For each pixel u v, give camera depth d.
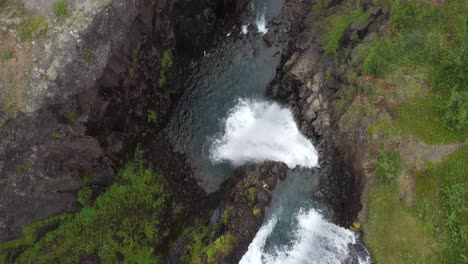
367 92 26.55
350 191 26.41
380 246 24.08
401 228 23.77
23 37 21.95
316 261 24.81
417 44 26.50
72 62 21.53
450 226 22.75
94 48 22.23
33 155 22.72
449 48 25.73
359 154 25.89
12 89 21.73
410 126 24.59
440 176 23.55
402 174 23.91
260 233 25.39
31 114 21.53
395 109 25.36
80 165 25.14
